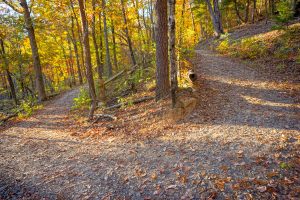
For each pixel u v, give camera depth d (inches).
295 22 621.3
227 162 209.9
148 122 334.6
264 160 201.8
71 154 282.7
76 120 429.1
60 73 1561.3
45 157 282.8
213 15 1038.4
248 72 472.7
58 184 219.8
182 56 529.7
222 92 388.2
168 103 350.9
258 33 729.6
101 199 190.1
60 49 1226.6
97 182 215.2
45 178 233.0
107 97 546.3
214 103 348.8
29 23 639.1
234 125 278.7
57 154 287.7
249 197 162.2
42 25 693.9
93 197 194.2
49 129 402.3
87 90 687.1
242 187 174.1
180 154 240.2
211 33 1592.0
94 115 413.7
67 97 701.3
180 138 274.4
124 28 726.5
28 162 273.4
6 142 354.0
